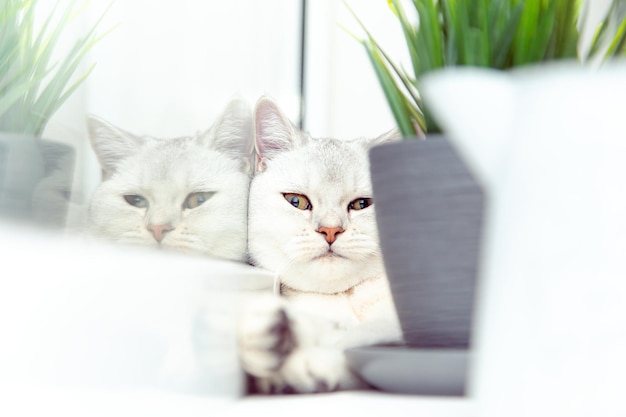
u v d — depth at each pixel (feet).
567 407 1.15
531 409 1.16
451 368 1.64
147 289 1.38
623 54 2.14
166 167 5.71
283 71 7.08
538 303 1.16
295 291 4.95
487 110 1.22
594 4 4.91
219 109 6.38
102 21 5.57
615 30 2.55
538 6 2.04
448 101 1.25
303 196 5.31
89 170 5.69
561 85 1.18
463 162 1.78
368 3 6.83
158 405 1.31
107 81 5.68
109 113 5.78
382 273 4.59
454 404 1.57
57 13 5.04
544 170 1.17
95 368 1.21
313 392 1.90
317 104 6.95
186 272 1.56
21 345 1.13
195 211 5.56
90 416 1.18
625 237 1.14
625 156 1.15
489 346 1.20
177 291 1.48
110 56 5.67
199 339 1.51
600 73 1.18
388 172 1.85
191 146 5.91
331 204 5.21
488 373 1.20
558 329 1.15
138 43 5.83
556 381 1.15
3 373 1.11
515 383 1.17
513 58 2.08
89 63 5.42
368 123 6.95
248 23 6.61
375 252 5.00
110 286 1.29
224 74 6.41
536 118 1.19
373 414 1.46
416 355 1.66
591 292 1.14
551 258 1.16
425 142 1.81
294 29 7.06
